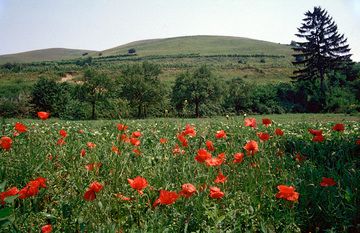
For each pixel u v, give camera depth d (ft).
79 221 10.87
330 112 191.93
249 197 13.70
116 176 14.43
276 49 490.49
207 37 599.57
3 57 611.47
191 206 12.32
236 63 380.78
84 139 27.37
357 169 18.43
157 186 14.96
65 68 339.57
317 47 227.81
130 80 174.50
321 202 14.42
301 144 25.68
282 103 201.57
